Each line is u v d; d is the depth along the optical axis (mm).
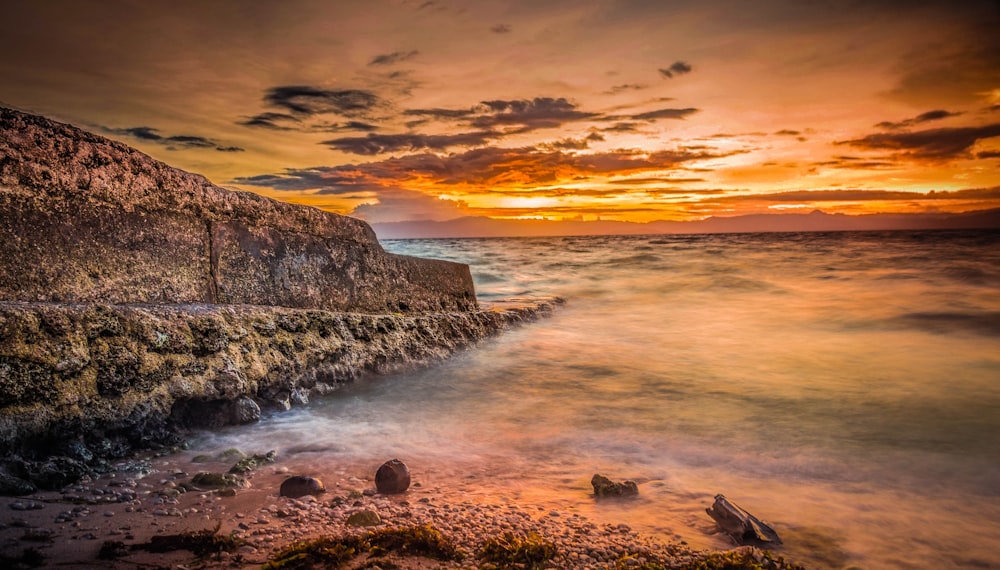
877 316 13844
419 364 8273
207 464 4797
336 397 6961
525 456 5379
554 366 8961
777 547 3664
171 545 3168
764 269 22703
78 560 2938
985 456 5426
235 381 5703
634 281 19781
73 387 4516
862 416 6648
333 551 3088
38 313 4449
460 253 37219
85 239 5309
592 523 3891
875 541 3773
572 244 53688
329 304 7766
